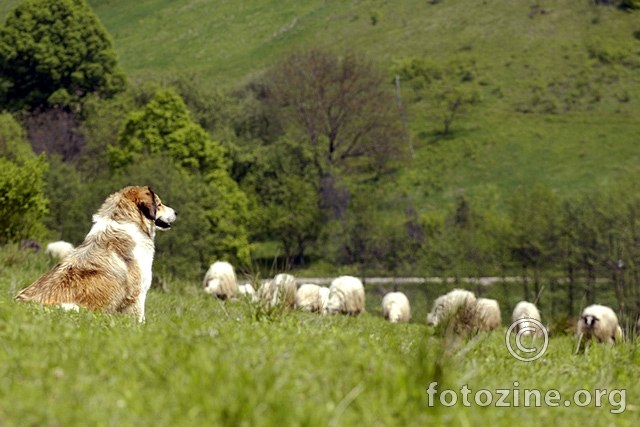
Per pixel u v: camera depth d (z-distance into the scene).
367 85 98.44
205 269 61.81
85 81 100.31
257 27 140.25
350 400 4.51
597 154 89.31
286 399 4.45
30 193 22.92
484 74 111.00
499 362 7.37
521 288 63.56
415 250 70.81
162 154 67.38
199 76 98.12
